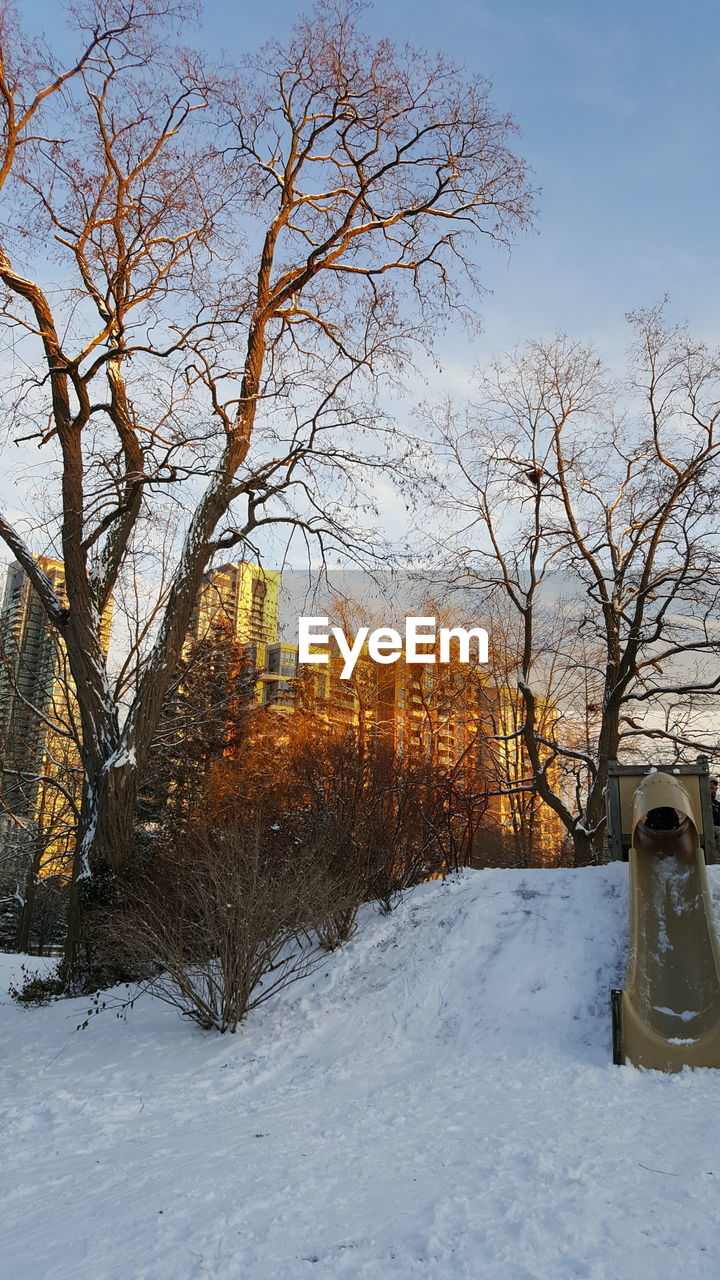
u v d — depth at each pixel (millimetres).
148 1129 6492
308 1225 4023
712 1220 3826
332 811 14273
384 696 31672
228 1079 7953
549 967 9586
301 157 17203
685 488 19750
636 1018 7684
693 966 8883
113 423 16141
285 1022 9641
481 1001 9297
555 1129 5484
